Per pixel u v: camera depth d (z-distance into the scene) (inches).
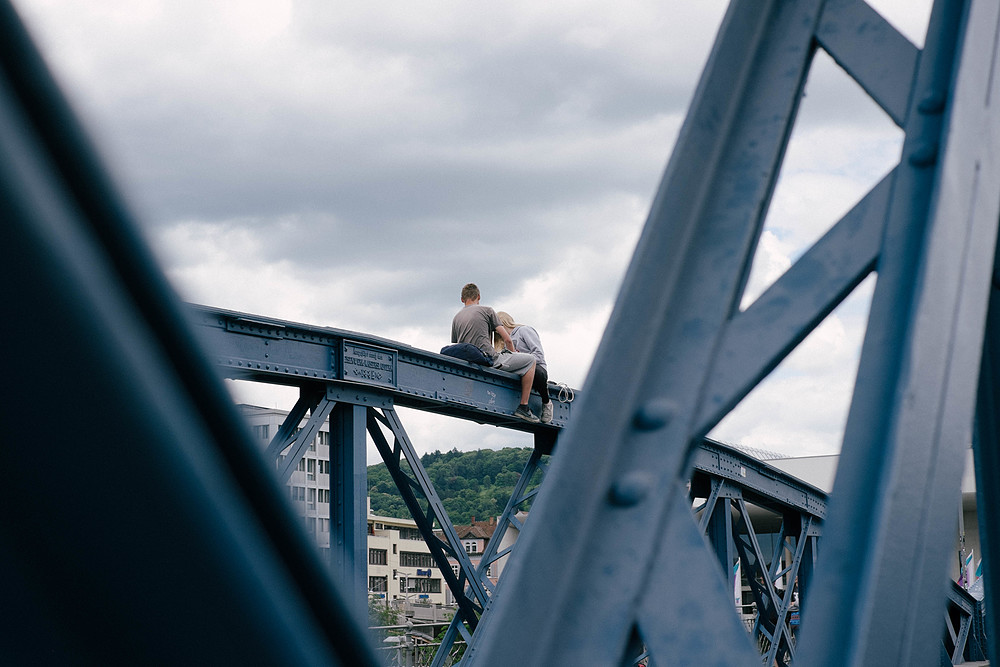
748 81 65.4
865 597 39.1
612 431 51.2
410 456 269.3
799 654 40.5
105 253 20.6
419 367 277.7
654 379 54.0
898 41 62.4
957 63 56.9
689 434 51.4
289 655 24.9
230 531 22.9
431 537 272.2
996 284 69.0
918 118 58.1
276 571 25.1
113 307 20.1
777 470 482.3
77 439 19.9
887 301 50.8
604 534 48.2
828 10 66.4
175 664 22.7
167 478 21.1
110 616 21.6
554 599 45.3
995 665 69.7
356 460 251.4
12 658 21.0
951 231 51.2
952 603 635.5
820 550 43.5
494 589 281.7
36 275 18.7
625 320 53.5
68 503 20.2
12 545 20.4
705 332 55.1
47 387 19.3
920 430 44.5
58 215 19.1
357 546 244.4
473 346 303.3
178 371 22.1
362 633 28.2
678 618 44.9
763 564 465.7
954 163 52.9
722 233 59.1
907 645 39.8
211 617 22.9
